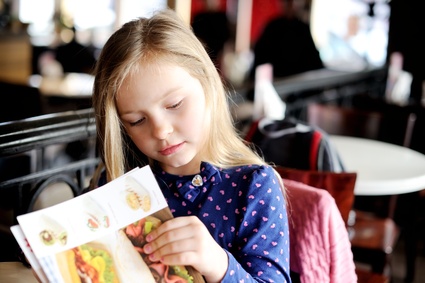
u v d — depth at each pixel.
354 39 6.64
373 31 6.46
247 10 8.14
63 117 1.45
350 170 2.24
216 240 1.03
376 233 2.38
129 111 0.97
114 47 0.98
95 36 7.00
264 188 1.04
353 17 6.64
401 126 2.84
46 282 0.83
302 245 1.31
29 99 2.74
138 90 0.95
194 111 0.97
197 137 0.99
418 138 3.21
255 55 5.27
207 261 0.86
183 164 0.99
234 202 1.04
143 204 0.89
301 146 1.90
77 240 0.85
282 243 1.01
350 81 4.18
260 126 1.97
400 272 3.14
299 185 1.35
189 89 0.97
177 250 0.85
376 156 2.45
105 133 1.02
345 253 1.34
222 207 1.04
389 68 4.91
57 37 6.84
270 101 2.78
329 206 1.30
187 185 1.06
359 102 3.29
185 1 6.83
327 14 6.78
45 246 0.83
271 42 5.12
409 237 2.91
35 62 6.14
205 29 6.27
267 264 0.98
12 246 1.58
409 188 2.12
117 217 0.88
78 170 1.54
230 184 1.05
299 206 1.32
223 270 0.88
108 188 0.90
